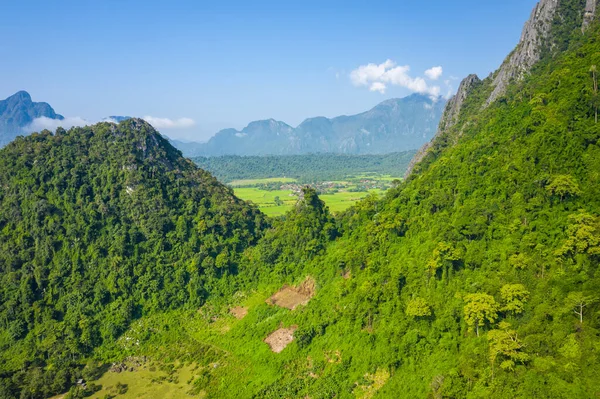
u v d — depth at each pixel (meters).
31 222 124.19
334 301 103.75
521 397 59.09
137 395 92.56
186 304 123.00
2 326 111.12
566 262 71.38
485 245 86.38
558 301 66.81
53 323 110.06
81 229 125.75
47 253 120.56
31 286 115.56
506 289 71.94
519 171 92.00
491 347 67.19
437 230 96.56
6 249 120.94
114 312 114.94
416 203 115.75
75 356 105.25
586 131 85.00
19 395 93.25
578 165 82.94
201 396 91.06
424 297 87.50
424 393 71.75
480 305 72.19
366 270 103.94
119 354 107.12
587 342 59.62
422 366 77.12
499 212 89.25
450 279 86.44
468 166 108.81
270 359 96.62
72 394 92.25
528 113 106.31
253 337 106.06
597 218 71.81
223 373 97.12
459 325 77.81
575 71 104.19
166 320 117.19
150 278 123.31
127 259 124.06
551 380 58.25
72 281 117.88
